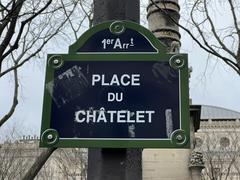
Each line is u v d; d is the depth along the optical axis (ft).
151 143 13.61
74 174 120.88
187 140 13.60
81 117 14.05
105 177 13.74
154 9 71.31
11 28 26.27
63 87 14.44
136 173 14.12
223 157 123.44
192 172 62.39
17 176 104.83
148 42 14.94
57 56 14.83
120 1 16.60
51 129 13.93
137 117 13.93
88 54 14.87
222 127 146.51
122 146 13.61
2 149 111.14
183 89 14.24
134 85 14.37
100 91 14.33
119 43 14.99
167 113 13.94
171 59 14.61
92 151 14.32
